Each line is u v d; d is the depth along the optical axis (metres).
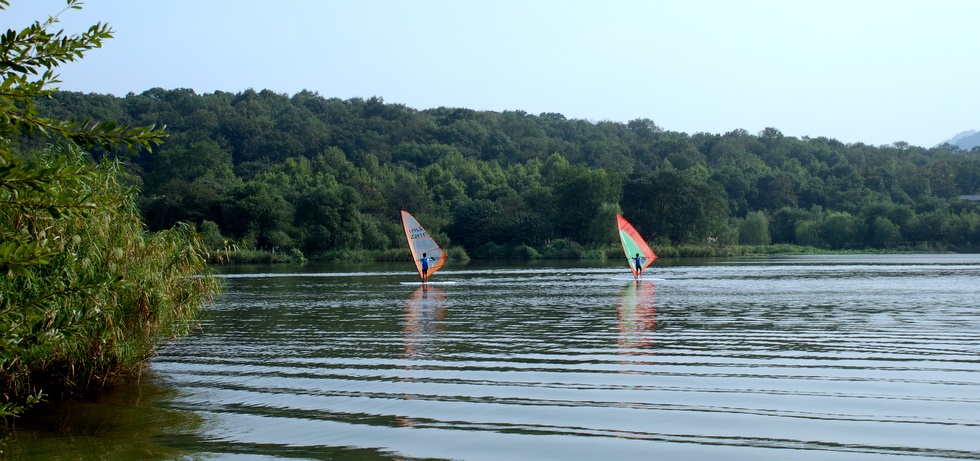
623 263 83.44
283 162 167.25
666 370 17.97
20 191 6.84
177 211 96.19
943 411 14.06
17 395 14.62
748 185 161.00
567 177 120.25
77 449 12.44
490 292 40.91
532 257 103.25
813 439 12.58
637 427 13.41
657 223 117.00
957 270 62.75
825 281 48.34
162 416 14.37
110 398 15.71
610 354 20.16
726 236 122.25
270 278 55.00
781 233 139.50
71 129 6.99
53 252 6.77
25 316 7.98
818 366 18.22
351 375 17.83
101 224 14.78
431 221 110.25
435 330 25.08
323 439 12.96
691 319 27.38
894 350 20.30
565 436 12.97
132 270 15.91
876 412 14.05
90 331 14.87
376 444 12.67
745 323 26.11
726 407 14.57
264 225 96.50
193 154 133.25
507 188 133.75
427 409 14.73
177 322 18.33
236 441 12.84
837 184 168.88
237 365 19.08
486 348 21.33
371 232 101.62
